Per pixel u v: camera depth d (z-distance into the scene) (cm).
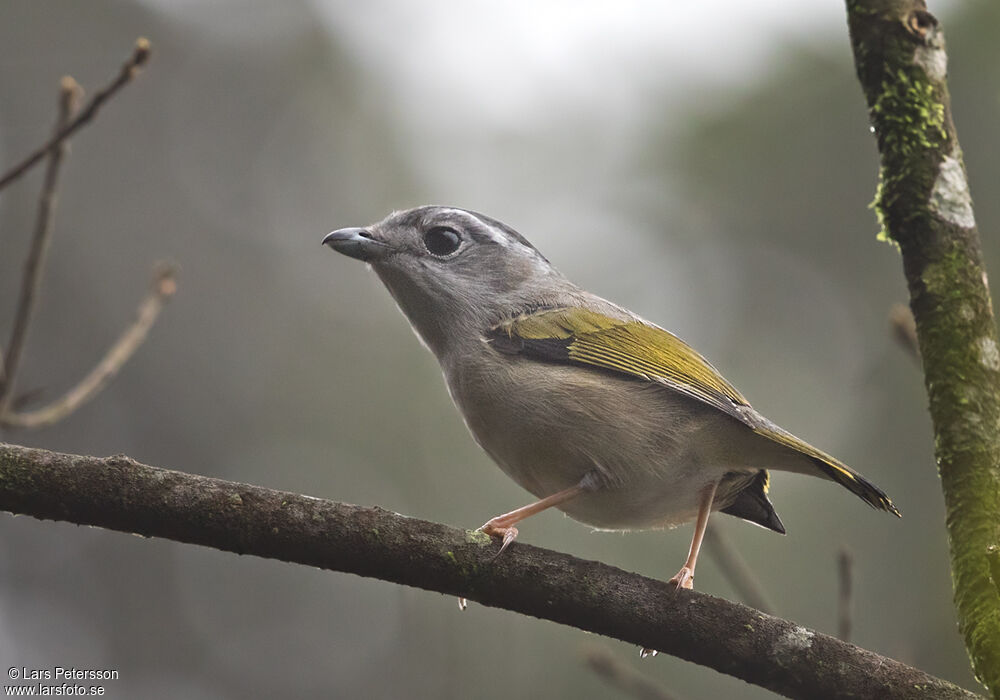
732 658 593
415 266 847
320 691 1520
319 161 1831
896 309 755
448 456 1573
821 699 583
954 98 1298
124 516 585
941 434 586
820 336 1416
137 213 1814
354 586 1581
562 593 600
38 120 1830
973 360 588
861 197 1411
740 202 1470
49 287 1738
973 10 1309
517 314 810
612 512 766
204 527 587
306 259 1780
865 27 635
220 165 1833
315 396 1680
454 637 1448
